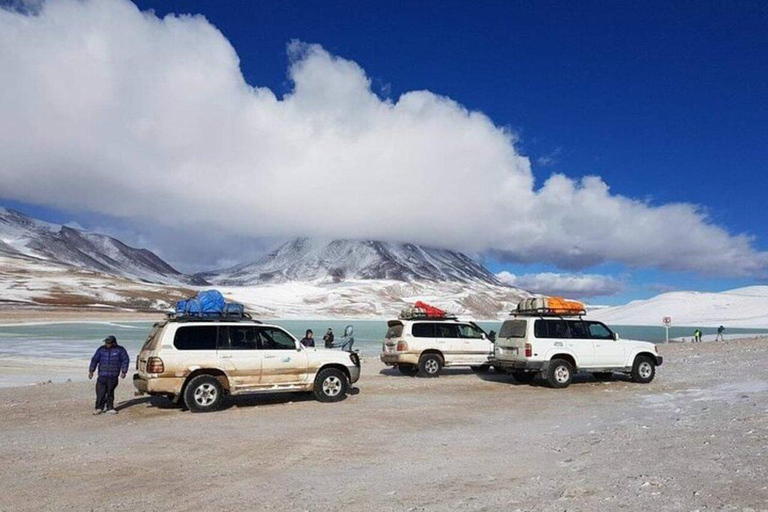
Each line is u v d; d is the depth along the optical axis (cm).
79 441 978
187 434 1027
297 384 1376
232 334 1334
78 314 14262
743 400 1189
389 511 575
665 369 2080
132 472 769
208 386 1281
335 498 629
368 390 1636
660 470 658
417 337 1995
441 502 594
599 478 643
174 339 1283
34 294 18588
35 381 2253
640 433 902
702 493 559
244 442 953
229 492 668
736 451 723
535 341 1647
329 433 1023
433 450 869
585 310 1758
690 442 802
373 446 912
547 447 853
